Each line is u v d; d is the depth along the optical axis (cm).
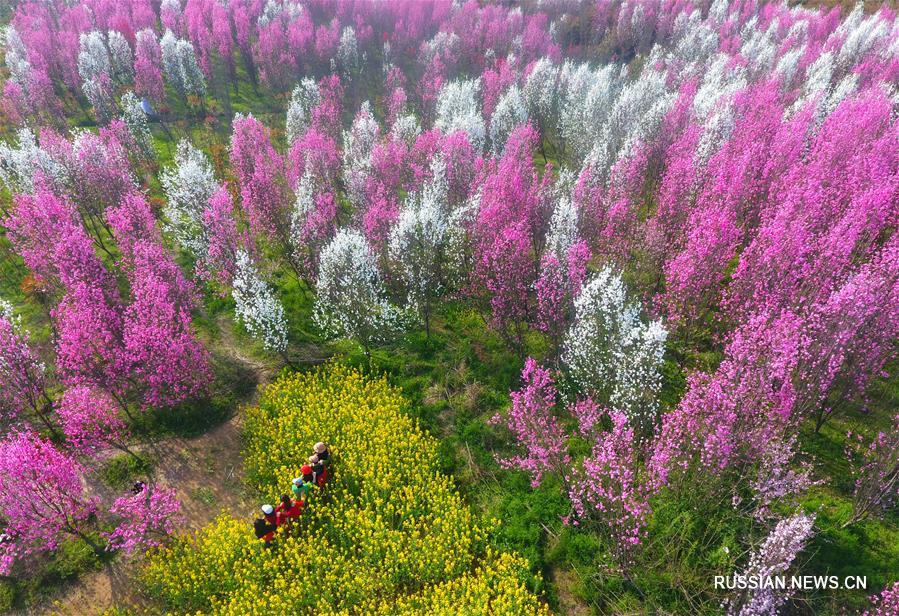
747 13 5775
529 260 1795
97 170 2425
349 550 1239
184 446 1564
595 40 6222
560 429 1350
